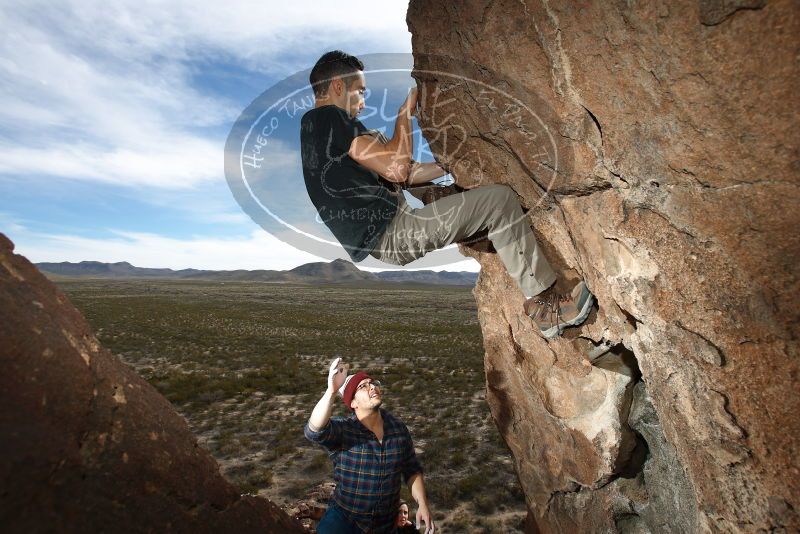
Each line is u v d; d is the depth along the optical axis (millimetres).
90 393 1543
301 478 10398
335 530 3162
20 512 1202
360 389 3205
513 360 4316
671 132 1875
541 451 4441
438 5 2367
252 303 86062
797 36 1437
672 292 2184
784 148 1619
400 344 36844
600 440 3748
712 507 2422
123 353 30281
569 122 2225
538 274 2664
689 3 1571
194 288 148125
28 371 1384
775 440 1978
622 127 2043
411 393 19266
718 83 1642
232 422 14914
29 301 1526
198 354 30391
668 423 2613
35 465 1271
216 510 1809
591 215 2477
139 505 1524
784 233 1748
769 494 2076
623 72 1894
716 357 2082
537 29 2062
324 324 53156
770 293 1854
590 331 3170
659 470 3545
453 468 10953
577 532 4266
